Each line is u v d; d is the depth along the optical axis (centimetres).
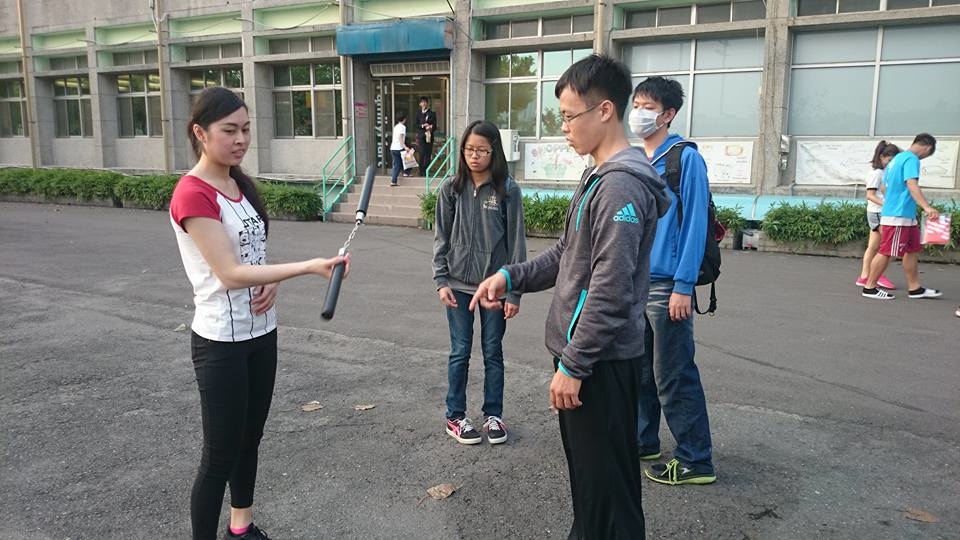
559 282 247
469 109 1584
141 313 714
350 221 1541
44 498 341
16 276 905
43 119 2316
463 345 410
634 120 345
